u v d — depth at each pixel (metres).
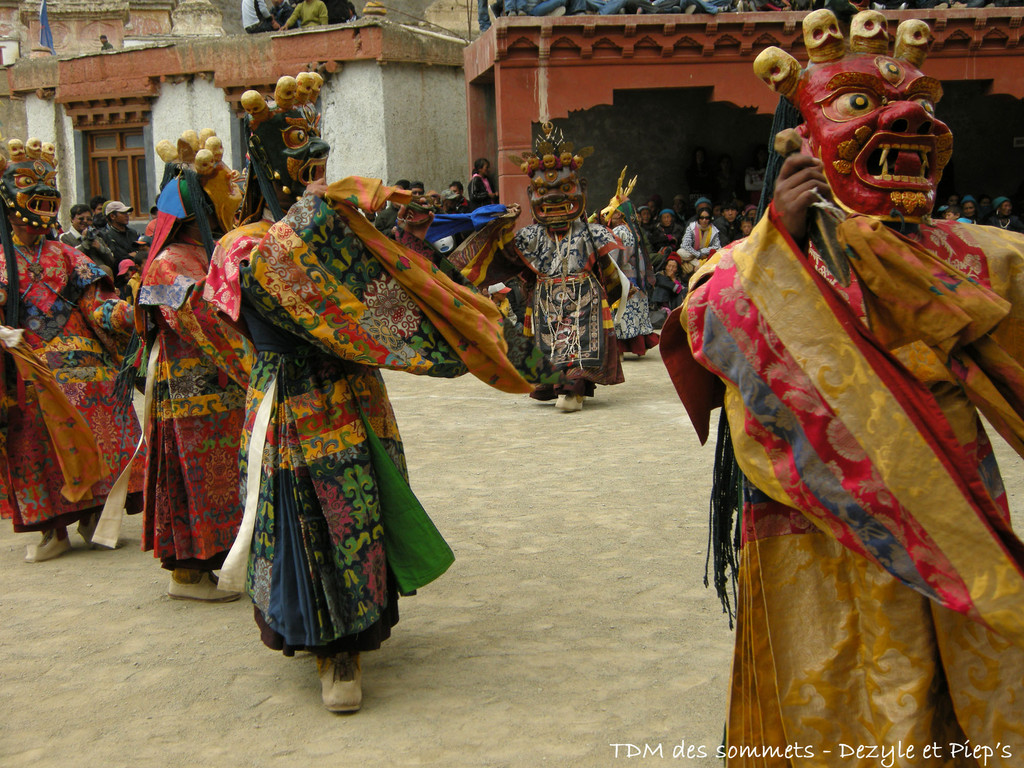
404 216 3.65
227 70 17.98
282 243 3.26
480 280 6.18
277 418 3.45
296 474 3.38
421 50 17.69
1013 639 2.13
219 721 3.40
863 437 2.24
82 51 23.83
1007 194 18.47
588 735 3.20
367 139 17.39
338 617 3.32
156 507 4.56
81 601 4.70
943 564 2.19
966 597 2.16
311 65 17.33
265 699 3.58
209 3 24.14
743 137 18.39
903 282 2.27
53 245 5.57
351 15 18.78
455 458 7.12
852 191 2.44
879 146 2.39
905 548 2.22
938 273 2.29
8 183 5.33
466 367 3.53
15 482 5.29
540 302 8.97
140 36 23.53
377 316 3.39
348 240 3.35
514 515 5.66
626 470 6.62
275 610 3.39
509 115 14.45
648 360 12.38
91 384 5.54
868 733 2.39
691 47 14.57
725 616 4.12
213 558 4.56
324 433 3.40
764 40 14.55
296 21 18.09
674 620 4.10
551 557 4.93
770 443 2.35
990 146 18.34
